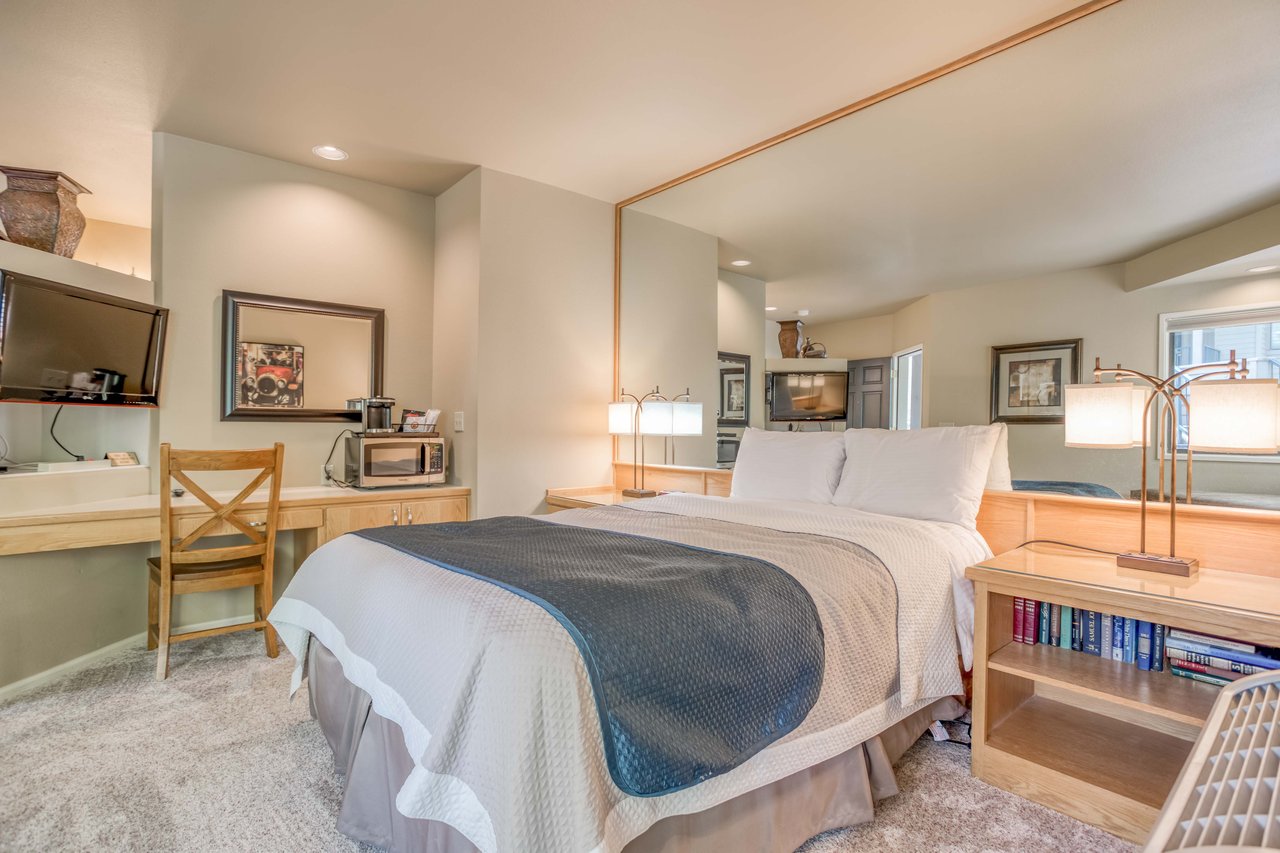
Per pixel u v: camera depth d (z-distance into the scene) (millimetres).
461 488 3439
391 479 3293
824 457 2680
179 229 3055
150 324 2922
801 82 2521
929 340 2547
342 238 3549
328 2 2057
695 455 3480
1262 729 703
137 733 2057
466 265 3504
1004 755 1738
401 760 1398
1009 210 2320
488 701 1106
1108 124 2080
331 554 1991
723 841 1312
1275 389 1591
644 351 3787
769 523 2252
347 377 3562
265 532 2816
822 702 1476
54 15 2119
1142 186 2012
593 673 1131
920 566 1876
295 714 2199
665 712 1187
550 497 3604
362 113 2812
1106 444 1888
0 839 1516
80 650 2656
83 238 4176
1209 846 523
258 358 3270
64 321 2549
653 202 3707
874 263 2725
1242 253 1811
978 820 1601
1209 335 1864
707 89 2582
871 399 2746
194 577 2559
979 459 2260
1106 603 1590
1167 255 1949
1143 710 1531
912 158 2580
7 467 2674
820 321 2932
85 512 2445
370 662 1485
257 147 3176
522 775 1022
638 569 1579
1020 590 1743
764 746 1321
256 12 2107
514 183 3512
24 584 2418
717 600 1414
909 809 1645
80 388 2643
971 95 2391
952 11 2070
